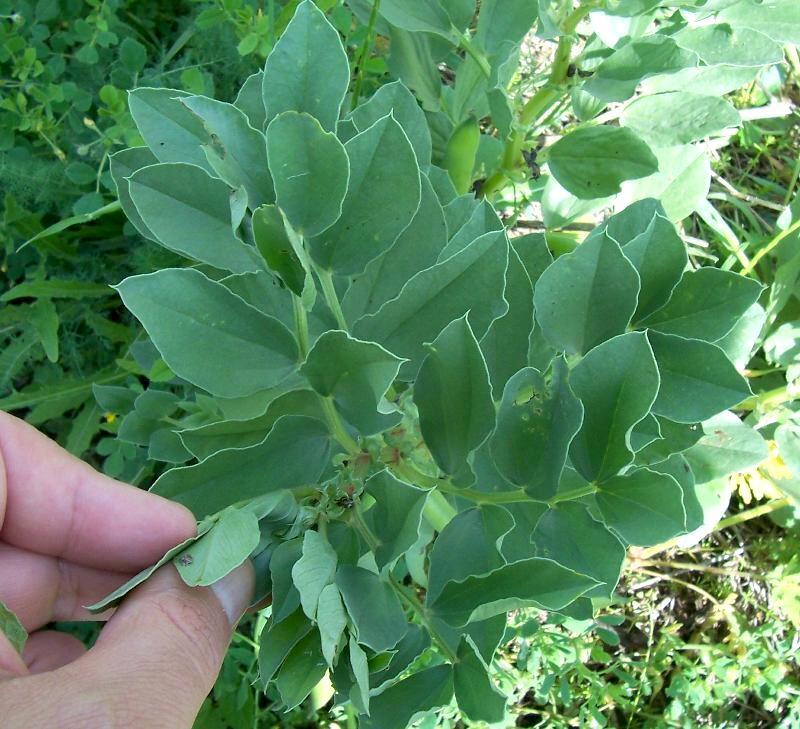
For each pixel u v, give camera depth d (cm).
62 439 42
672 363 21
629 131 26
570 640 37
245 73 40
